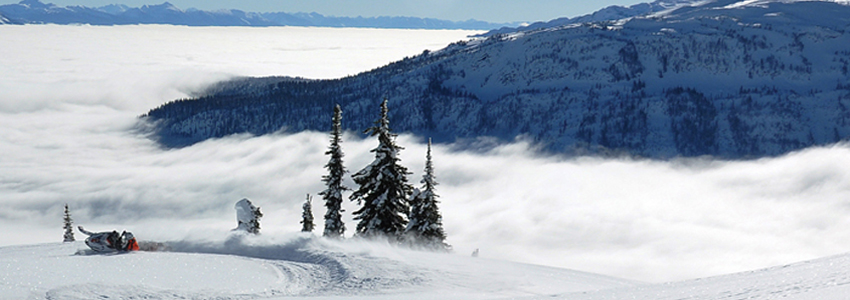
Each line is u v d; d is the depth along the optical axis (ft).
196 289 35.63
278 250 53.31
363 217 103.55
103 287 33.78
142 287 34.78
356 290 36.17
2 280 33.58
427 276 38.88
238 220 64.13
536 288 35.47
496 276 39.37
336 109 112.88
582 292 25.85
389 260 45.01
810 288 16.56
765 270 24.64
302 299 32.96
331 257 46.98
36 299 30.17
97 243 50.88
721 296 18.39
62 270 37.96
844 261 21.04
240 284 38.04
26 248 54.95
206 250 55.36
